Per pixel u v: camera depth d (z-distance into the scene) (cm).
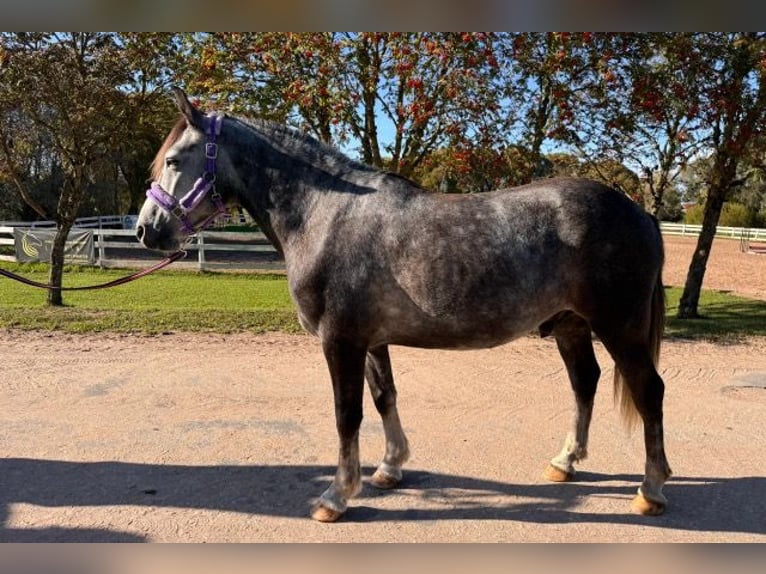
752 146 882
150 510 341
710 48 816
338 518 334
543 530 325
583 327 370
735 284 1492
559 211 319
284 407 509
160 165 344
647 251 325
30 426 459
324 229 327
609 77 782
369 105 858
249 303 1063
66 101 870
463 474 391
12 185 2209
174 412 493
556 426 473
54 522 326
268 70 825
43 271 1490
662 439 338
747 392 562
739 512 343
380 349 367
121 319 837
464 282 311
